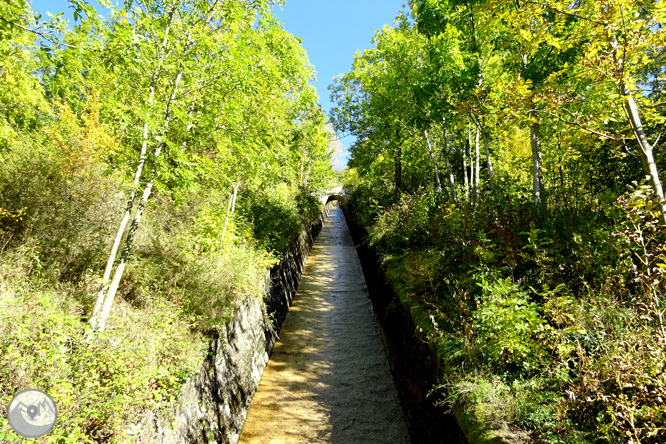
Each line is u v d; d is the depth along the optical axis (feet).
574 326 10.16
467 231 19.75
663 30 8.64
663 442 7.34
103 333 11.28
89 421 8.98
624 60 9.26
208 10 15.44
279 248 35.78
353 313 34.91
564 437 8.84
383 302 28.37
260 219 35.24
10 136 20.92
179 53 14.07
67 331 10.50
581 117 11.23
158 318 14.34
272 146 26.12
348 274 50.08
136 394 10.17
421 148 44.04
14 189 16.40
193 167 14.62
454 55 24.32
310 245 66.18
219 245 22.57
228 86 16.12
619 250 11.48
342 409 19.48
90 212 18.03
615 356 8.37
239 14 15.70
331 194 126.82
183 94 15.03
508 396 10.43
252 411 19.24
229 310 18.88
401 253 29.73
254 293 23.15
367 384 22.02
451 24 26.23
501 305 11.93
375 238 36.83
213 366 16.19
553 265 14.49
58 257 15.55
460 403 11.35
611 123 16.56
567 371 10.11
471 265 15.65
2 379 8.39
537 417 9.46
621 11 9.19
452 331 15.08
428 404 14.76
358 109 46.16
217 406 15.67
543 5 11.60
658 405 7.39
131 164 15.08
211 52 14.99
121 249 18.13
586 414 9.14
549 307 11.53
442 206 25.55
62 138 19.52
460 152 41.01
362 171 58.13
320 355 25.98
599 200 15.74
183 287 18.24
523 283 14.46
